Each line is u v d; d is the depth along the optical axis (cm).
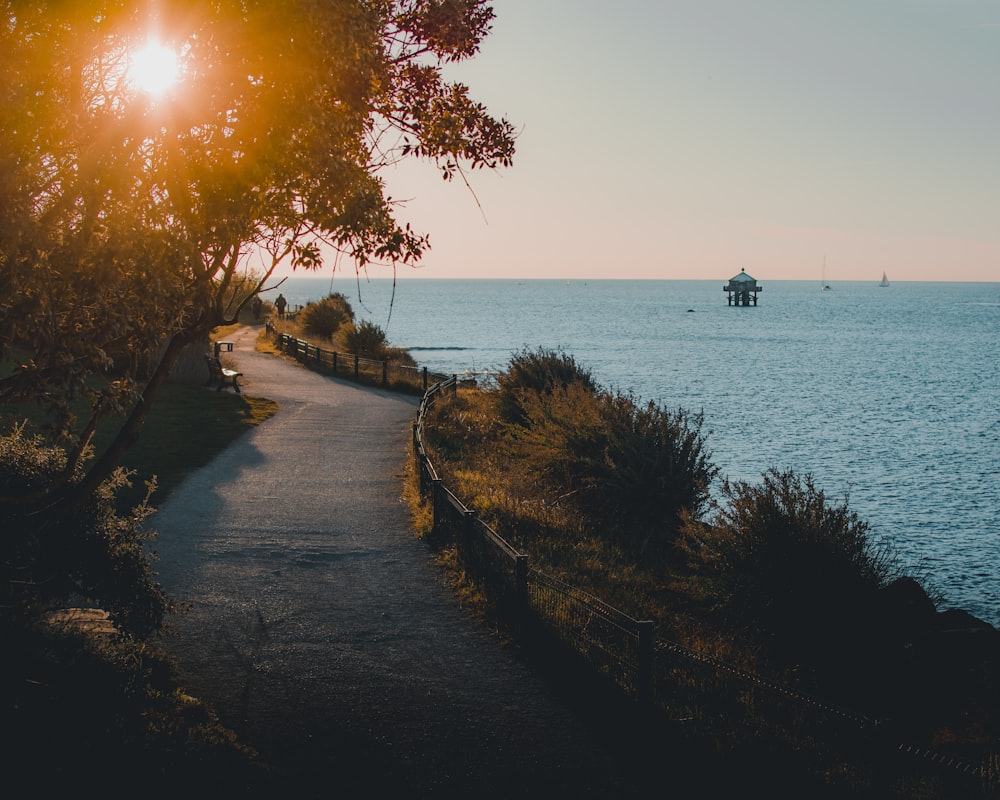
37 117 459
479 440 2214
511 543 1277
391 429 2298
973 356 8612
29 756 504
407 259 614
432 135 675
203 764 570
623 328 13212
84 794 495
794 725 776
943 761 697
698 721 753
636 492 1527
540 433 1850
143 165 507
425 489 1467
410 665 839
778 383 6059
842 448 3559
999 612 1738
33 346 474
